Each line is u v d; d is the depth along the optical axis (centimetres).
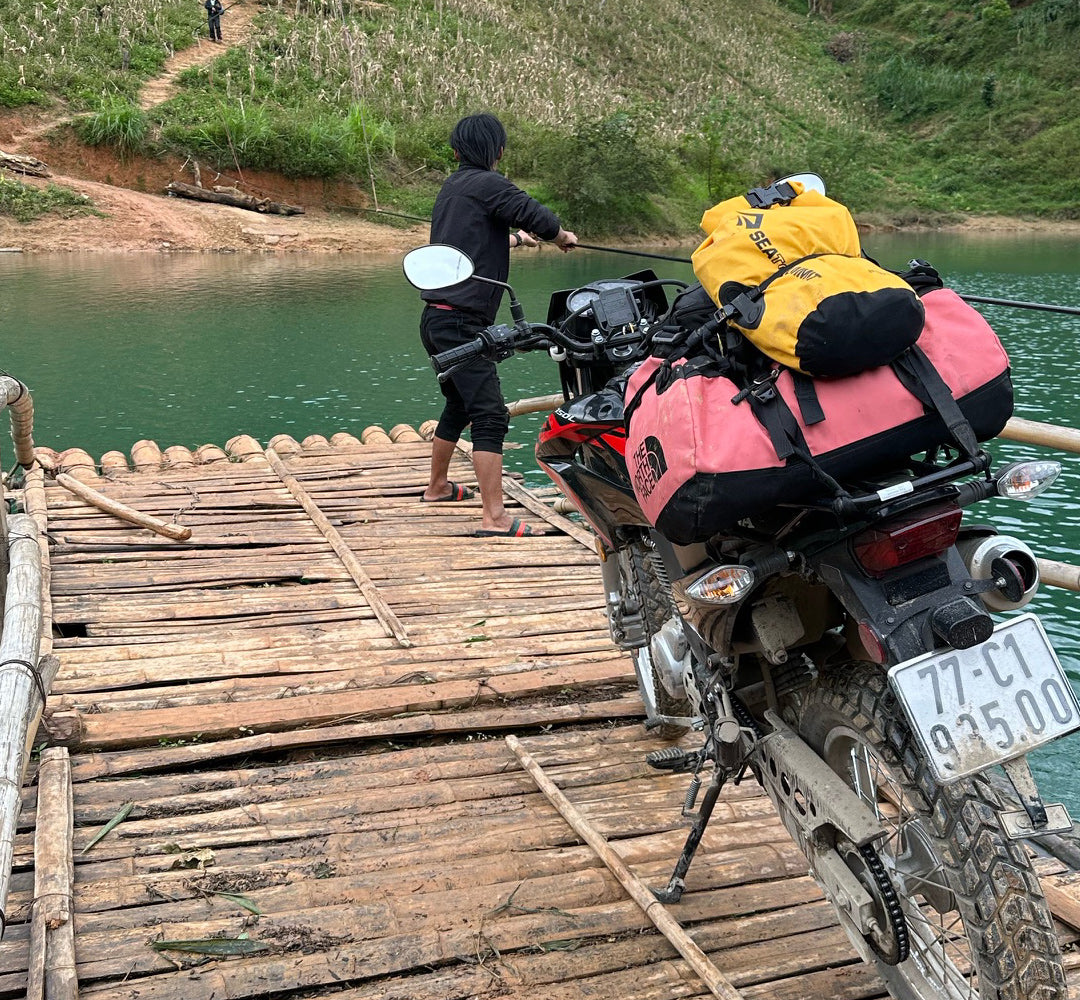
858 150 5128
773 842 312
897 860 224
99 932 264
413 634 439
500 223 520
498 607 471
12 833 216
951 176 5153
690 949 259
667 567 265
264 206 2980
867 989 254
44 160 2894
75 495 592
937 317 218
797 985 256
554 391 1224
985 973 188
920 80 6109
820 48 6981
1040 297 1995
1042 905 185
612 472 286
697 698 265
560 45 5034
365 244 2841
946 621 192
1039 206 4769
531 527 571
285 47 3806
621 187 3422
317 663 409
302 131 3127
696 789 297
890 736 206
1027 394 1109
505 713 377
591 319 310
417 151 3381
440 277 292
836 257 212
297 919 270
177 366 1312
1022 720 191
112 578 483
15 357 1353
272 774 337
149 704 371
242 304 1830
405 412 1086
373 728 362
